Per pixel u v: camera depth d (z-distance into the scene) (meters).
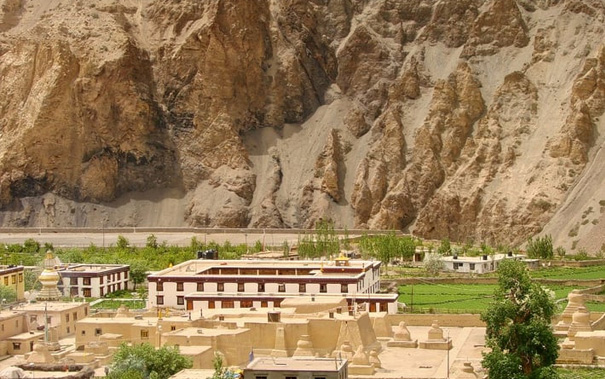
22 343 136.50
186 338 121.94
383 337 142.88
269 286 168.00
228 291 169.12
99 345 130.00
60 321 147.12
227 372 105.31
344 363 96.75
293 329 130.38
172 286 170.25
